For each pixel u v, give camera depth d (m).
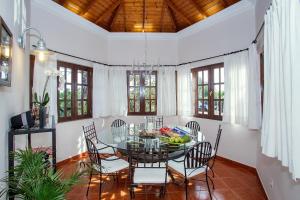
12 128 1.98
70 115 4.05
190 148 2.37
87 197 2.61
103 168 2.48
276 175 2.13
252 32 3.41
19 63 2.37
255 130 3.33
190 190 2.79
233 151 3.74
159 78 5.08
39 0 3.32
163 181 2.27
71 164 3.77
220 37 4.04
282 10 1.41
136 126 3.84
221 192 2.75
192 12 4.42
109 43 5.09
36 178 1.51
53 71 3.12
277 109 1.53
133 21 4.86
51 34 3.58
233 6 3.63
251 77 3.16
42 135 3.33
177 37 5.12
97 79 4.61
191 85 4.75
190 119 4.76
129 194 2.69
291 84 1.27
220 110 4.08
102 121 4.83
